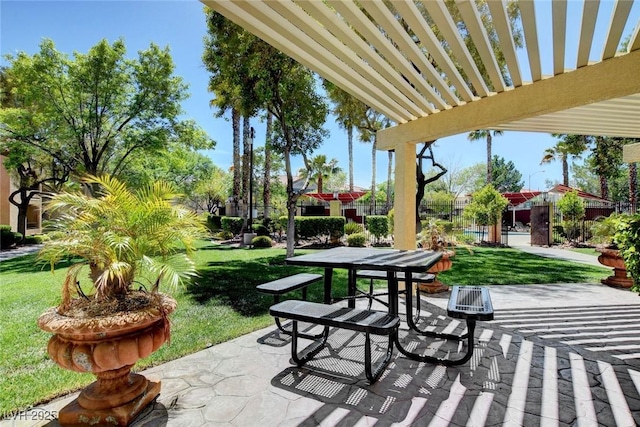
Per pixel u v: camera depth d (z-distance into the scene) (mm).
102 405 2066
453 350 3178
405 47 2533
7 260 9078
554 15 2152
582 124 4660
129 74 11148
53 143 11070
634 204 14789
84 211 2301
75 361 1951
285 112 8445
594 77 2938
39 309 4426
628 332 3615
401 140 4859
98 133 11156
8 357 3014
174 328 3730
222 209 25516
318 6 1999
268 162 16281
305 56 2744
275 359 2990
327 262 3150
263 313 4281
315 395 2400
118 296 2291
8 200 15164
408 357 3029
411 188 4902
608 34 2445
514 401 2318
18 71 9969
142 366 2822
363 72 2961
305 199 22875
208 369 2791
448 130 4168
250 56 7621
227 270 7188
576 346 3254
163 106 11625
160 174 14773
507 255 9945
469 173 34656
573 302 4770
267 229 14242
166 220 2332
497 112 3623
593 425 2049
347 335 3596
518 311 4355
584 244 12352
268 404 2283
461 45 2586
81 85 10414
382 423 2076
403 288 5328
